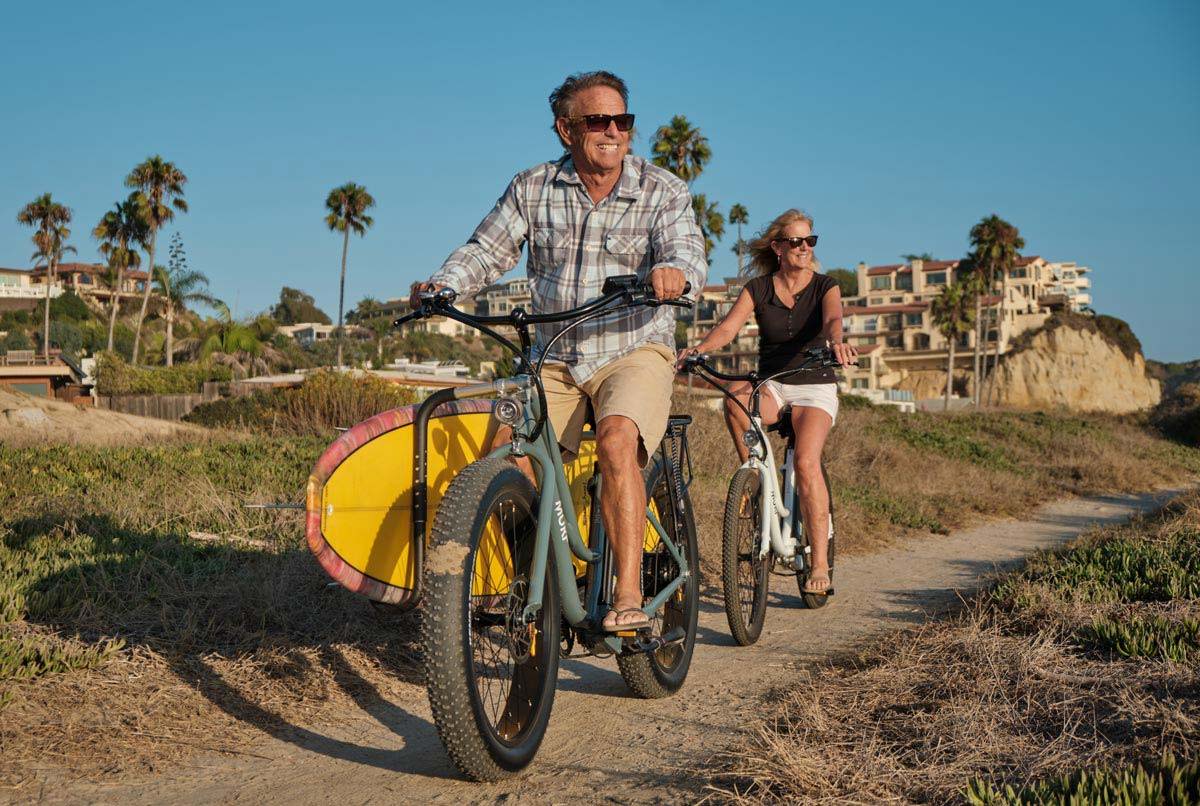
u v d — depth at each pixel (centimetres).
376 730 381
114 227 6250
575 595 343
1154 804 241
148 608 488
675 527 432
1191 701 330
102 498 749
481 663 323
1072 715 331
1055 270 13962
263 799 308
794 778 287
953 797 270
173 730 366
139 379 4722
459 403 346
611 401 346
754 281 575
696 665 481
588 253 365
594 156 353
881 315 10550
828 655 486
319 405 2012
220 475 892
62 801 303
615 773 325
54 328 7800
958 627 489
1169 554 615
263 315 6159
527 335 327
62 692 385
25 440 1389
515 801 302
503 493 309
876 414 2745
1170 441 3912
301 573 538
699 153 4078
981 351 9919
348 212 5975
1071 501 1521
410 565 337
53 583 514
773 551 551
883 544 930
